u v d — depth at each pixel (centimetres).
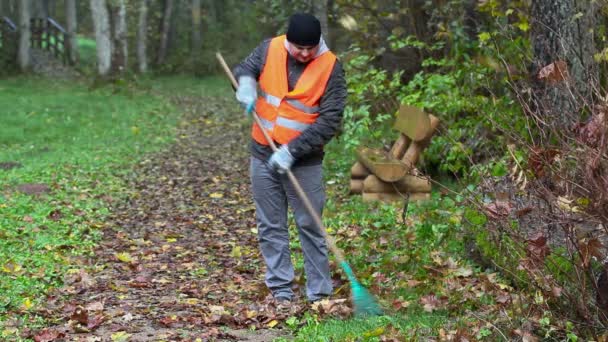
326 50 583
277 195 602
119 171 1297
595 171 423
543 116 500
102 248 823
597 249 437
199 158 1455
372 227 828
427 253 689
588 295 481
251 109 575
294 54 573
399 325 522
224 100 2633
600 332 459
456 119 1035
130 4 3466
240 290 655
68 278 686
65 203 1028
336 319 553
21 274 690
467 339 478
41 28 3359
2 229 847
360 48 1259
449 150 973
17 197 1040
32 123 1808
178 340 521
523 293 529
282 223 609
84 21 5150
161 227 932
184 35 3894
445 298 557
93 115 2027
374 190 973
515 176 504
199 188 1173
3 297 616
